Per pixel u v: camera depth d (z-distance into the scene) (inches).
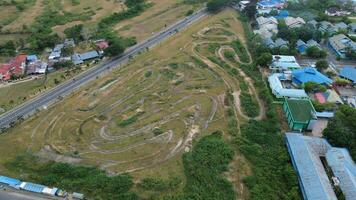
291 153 2721.5
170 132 3078.2
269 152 2815.0
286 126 3176.7
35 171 2699.3
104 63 4404.5
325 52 4347.9
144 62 4347.9
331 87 3735.2
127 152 2859.3
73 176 2623.0
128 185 2502.5
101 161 2763.3
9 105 3592.5
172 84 3836.1
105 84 3892.7
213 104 3479.3
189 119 3250.5
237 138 2962.6
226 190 2463.1
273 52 4394.7
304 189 2390.5
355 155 2709.2
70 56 4594.0
